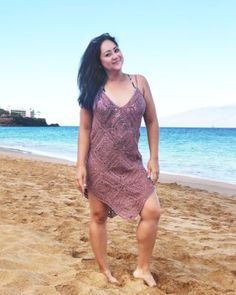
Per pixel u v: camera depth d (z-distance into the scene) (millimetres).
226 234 5945
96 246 3711
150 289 3451
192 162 22031
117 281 3645
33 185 9961
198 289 3613
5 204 7160
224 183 14016
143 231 3531
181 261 4516
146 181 3516
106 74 3512
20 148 32969
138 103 3467
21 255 4199
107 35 3508
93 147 3545
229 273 4168
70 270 3869
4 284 3441
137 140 3541
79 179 3562
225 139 56094
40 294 3285
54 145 39094
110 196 3529
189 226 6473
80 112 3572
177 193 10750
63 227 5688
